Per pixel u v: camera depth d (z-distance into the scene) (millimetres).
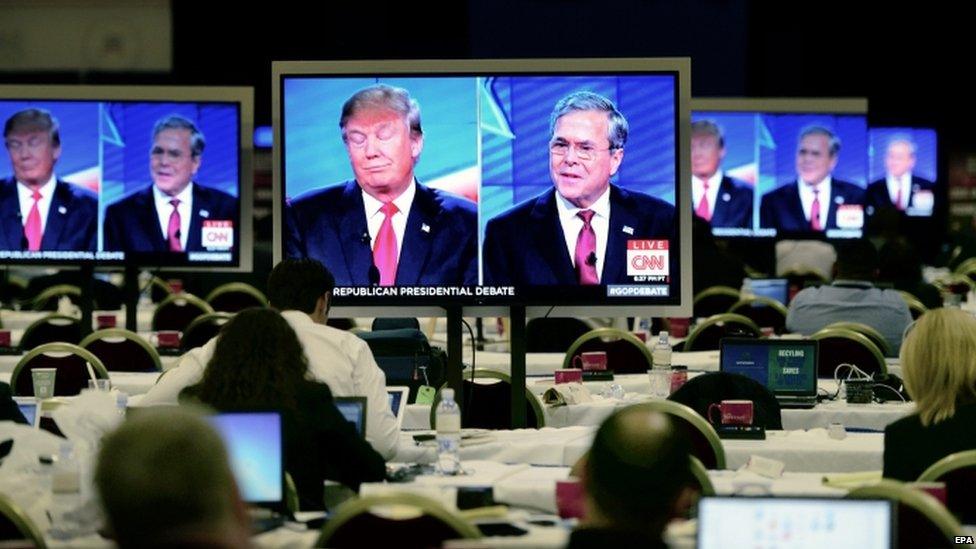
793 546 7562
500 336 25031
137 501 5574
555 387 16250
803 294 20922
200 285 28797
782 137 33281
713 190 33219
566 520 10594
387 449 12820
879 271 24891
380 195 15031
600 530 6906
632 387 18156
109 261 22141
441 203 15000
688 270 15039
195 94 22203
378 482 11586
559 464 13188
